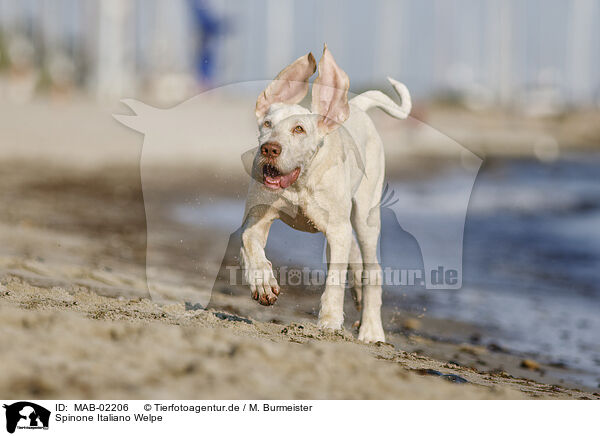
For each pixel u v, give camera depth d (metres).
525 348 11.57
